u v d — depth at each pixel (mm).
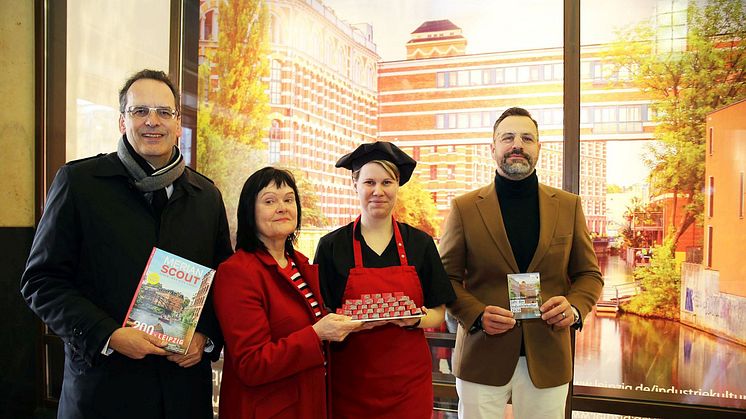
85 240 1506
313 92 3078
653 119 2541
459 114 2848
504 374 1908
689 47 2490
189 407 1563
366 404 1624
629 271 2582
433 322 1724
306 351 1424
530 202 2004
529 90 2725
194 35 3207
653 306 2543
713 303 2449
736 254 2412
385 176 1725
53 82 3352
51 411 3260
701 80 2477
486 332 1863
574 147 2619
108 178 1549
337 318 1469
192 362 1538
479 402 1948
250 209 1562
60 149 3350
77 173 1531
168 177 1569
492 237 1952
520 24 2732
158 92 1552
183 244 1591
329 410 1596
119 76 3271
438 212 2895
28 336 3250
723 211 2438
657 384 2533
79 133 3338
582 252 2006
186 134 3213
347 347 1678
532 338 1913
